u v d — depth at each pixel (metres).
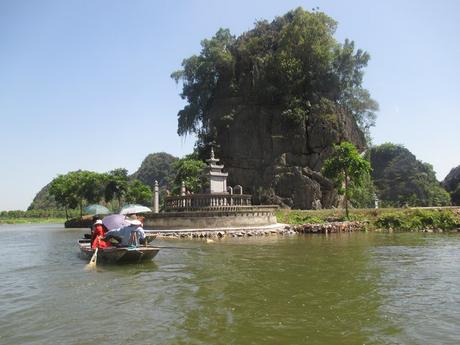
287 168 68.88
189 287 14.12
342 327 9.59
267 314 10.68
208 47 81.75
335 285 14.20
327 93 74.81
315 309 11.13
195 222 37.75
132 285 14.63
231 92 78.75
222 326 9.71
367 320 10.12
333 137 69.38
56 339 9.05
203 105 82.81
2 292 13.95
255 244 28.30
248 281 15.04
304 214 49.12
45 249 28.81
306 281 14.94
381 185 95.69
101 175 82.44
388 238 32.50
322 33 75.06
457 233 37.38
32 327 9.95
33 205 171.62
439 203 87.94
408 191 91.31
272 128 73.31
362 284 14.34
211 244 28.61
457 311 10.86
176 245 28.05
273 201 67.38
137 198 83.62
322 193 68.19
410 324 9.79
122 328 9.68
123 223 21.89
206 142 78.38
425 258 20.73
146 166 167.62
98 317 10.63
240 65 80.62
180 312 10.96
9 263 21.25
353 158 46.66
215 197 41.22
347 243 28.56
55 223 101.50
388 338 8.84
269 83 75.12
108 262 19.98
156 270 17.81
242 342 8.62
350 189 48.62
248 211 39.56
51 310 11.41
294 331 9.32
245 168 74.00
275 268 17.88
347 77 76.50
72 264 20.36
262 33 82.62
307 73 74.62
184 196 42.53
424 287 13.82
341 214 48.16
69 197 81.25
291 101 71.75
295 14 77.94
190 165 65.81
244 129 75.44
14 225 90.69
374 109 79.62
